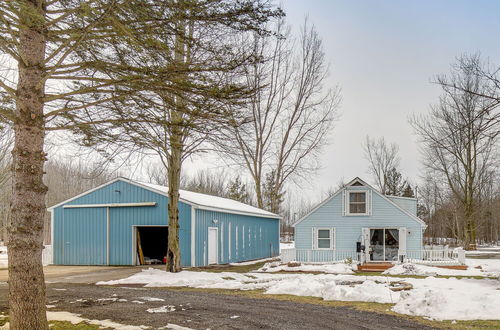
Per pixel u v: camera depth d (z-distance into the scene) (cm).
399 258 2261
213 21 647
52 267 2141
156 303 1039
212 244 2267
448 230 5662
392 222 2347
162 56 645
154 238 2525
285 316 905
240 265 2327
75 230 2314
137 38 608
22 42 632
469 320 874
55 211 2366
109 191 2267
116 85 680
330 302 1104
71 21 632
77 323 802
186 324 810
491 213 5666
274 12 666
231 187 5112
